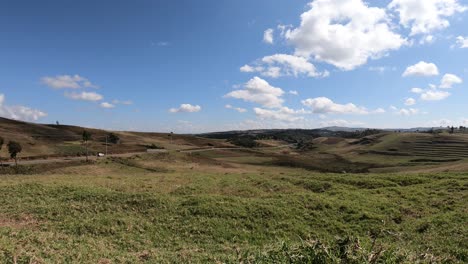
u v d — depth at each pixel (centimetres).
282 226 1861
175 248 1539
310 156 16762
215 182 3067
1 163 7894
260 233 1780
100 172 6744
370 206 2116
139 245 1563
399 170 9825
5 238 1378
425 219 1817
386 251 645
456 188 2347
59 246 1362
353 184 2814
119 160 8531
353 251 631
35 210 2053
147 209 2116
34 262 1081
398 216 1928
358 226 1828
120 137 17025
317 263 625
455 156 13500
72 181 3133
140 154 10469
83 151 11194
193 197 2330
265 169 9525
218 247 1570
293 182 2972
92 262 1201
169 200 2275
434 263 663
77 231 1717
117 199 2283
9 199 2314
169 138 19212
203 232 1778
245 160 12188
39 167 7219
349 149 19600
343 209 2073
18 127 15550
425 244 1491
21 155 9725
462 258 1323
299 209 2086
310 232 1791
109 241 1594
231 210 2052
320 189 2702
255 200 2270
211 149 15838
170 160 9700
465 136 18225
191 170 7700
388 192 2455
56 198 2344
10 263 1048
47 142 13150
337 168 11100
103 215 1988
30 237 1446
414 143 17462
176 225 1859
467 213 1817
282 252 688
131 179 3403
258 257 707
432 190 2378
